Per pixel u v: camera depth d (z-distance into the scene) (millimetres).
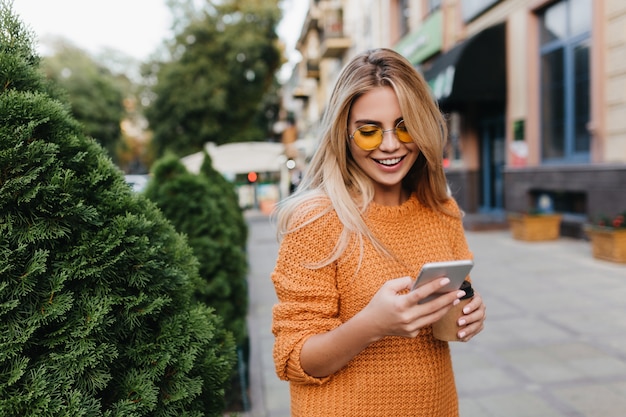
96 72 28766
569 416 2920
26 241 1061
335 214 1164
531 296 5461
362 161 1220
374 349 1143
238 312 3480
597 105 7762
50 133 1155
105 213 1200
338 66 25266
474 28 11547
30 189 1063
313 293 1109
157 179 3467
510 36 10180
